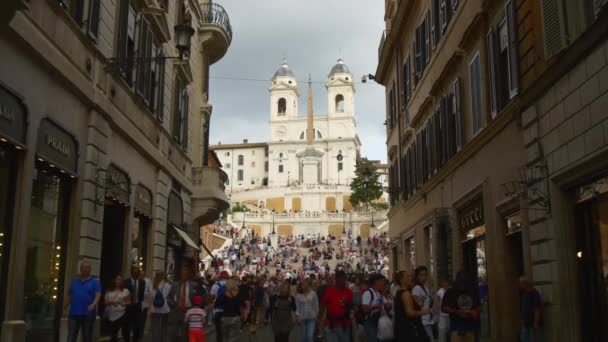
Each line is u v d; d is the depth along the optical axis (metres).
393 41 29.41
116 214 16.44
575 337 10.87
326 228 94.69
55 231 12.64
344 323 11.14
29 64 10.87
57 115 12.12
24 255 10.80
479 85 16.61
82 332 11.13
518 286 14.67
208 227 61.34
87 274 11.30
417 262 25.75
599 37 9.53
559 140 11.29
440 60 20.97
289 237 86.56
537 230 12.27
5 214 10.55
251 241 76.31
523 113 12.95
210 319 21.28
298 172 128.00
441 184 21.28
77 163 13.22
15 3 8.84
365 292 11.51
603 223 10.32
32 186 11.40
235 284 14.07
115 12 15.32
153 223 19.16
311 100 127.12
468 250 18.94
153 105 18.80
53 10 11.61
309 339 12.66
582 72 10.30
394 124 31.33
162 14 18.59
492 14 15.38
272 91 136.50
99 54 14.10
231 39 28.41
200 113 26.34
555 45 11.00
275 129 134.38
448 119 19.88
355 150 131.88
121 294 12.62
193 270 12.11
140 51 17.08
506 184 14.43
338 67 136.88
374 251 69.25
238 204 102.50
